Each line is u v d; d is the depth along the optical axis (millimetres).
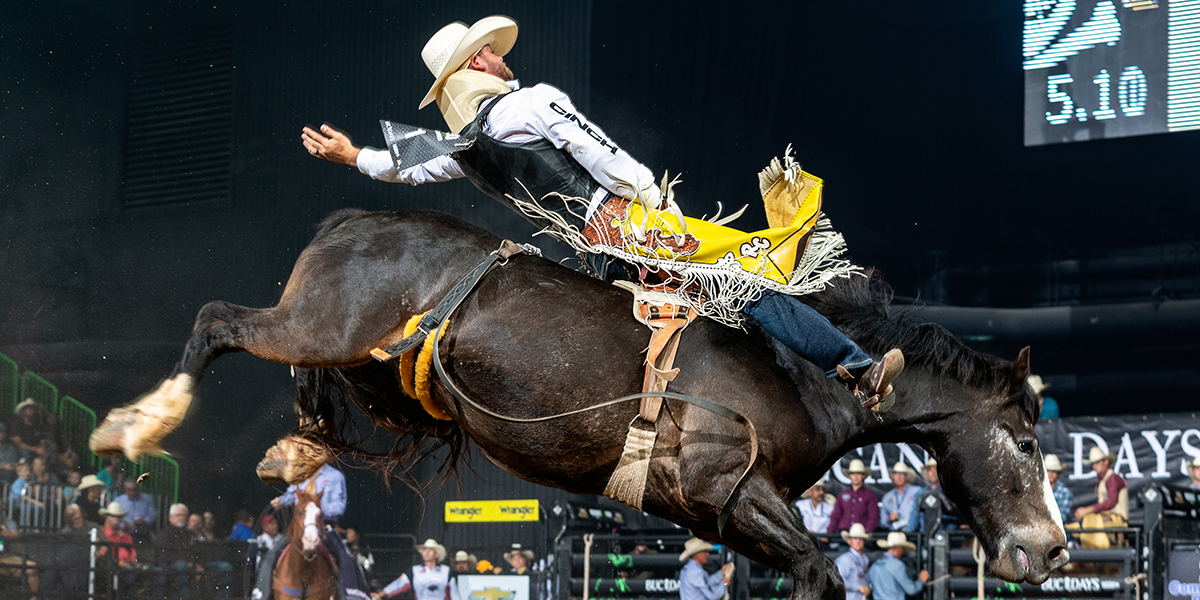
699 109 33281
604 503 25281
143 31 31641
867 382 7176
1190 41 36594
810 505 21531
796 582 6977
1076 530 17500
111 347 29484
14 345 29078
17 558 19547
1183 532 17969
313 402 8656
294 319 7730
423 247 7855
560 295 7539
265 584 17500
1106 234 44312
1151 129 36875
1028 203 44156
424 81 30500
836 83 39312
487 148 7961
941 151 43562
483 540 27406
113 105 31297
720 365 7312
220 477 26984
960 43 43094
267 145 31031
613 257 7957
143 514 22688
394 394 8453
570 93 29828
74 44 31078
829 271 7723
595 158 7652
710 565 19766
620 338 7359
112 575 19922
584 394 7277
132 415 7488
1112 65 37781
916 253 42688
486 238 8008
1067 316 39906
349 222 8195
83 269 30078
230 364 28219
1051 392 43719
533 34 30297
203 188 30828
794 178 7840
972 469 7680
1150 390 42219
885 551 19344
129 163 31156
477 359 7445
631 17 31250
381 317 7703
